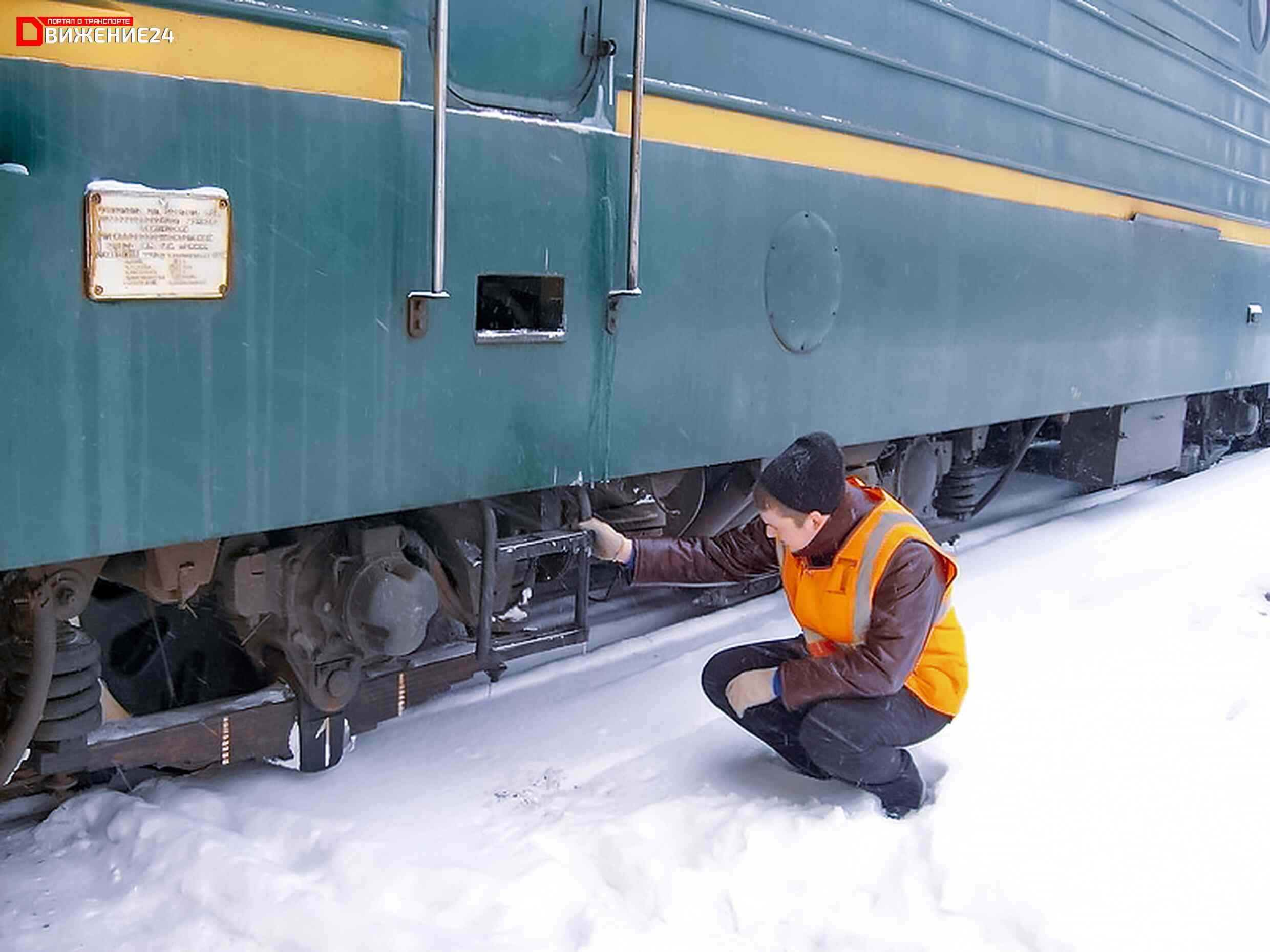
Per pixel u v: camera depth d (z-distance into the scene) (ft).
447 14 9.00
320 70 8.81
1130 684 13.39
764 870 9.16
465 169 9.71
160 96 7.83
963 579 18.29
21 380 7.43
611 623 16.05
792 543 9.96
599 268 10.99
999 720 12.10
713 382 12.51
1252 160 27.91
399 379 9.49
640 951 8.20
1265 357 30.07
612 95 11.15
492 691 13.20
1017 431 21.68
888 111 14.97
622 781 10.89
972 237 16.78
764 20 12.75
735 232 12.50
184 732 9.73
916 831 9.79
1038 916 8.62
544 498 11.59
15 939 8.03
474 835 9.70
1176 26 22.84
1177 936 8.59
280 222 8.57
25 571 8.44
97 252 7.61
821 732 9.99
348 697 10.50
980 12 16.55
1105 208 21.02
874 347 14.98
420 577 10.18
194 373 8.24
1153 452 25.53
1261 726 12.32
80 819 9.54
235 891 8.55
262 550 9.88
